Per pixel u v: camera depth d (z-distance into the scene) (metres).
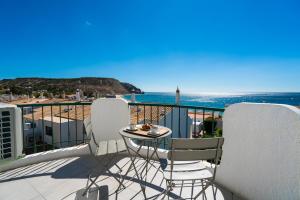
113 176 2.90
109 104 3.80
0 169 3.03
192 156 1.73
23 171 3.05
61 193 2.44
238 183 2.41
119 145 2.95
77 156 3.68
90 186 2.54
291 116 1.78
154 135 2.27
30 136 11.30
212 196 2.40
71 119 10.91
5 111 2.82
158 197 2.36
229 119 2.56
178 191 2.49
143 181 2.75
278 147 1.91
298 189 1.69
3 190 2.51
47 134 12.08
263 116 2.10
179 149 1.71
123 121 3.88
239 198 2.37
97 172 3.03
